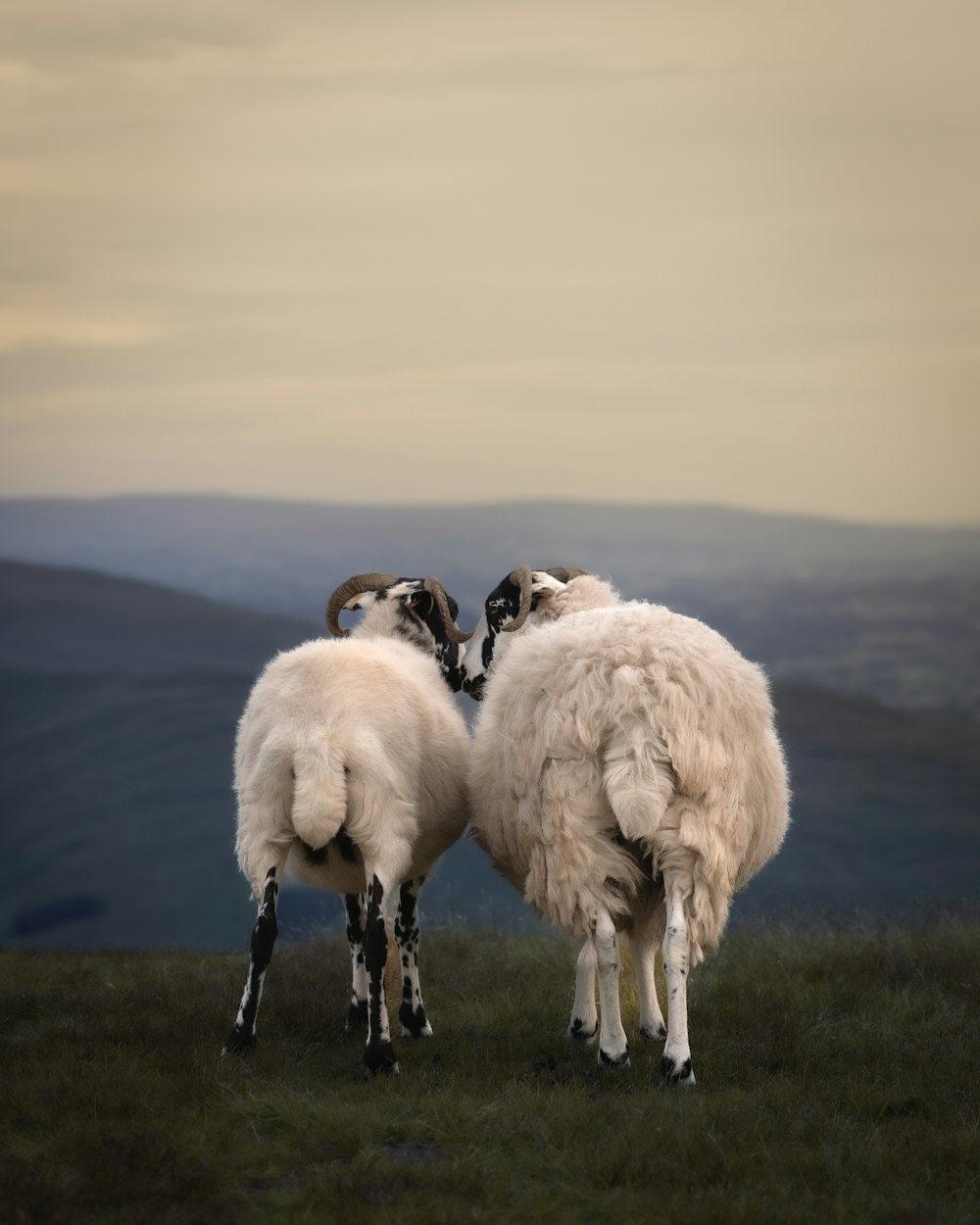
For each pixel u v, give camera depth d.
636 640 6.63
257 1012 7.01
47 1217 4.67
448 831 7.68
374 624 8.95
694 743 6.37
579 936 6.62
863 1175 5.14
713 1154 5.25
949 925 10.66
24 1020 7.56
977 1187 5.05
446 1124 5.65
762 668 7.09
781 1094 6.09
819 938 10.26
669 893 6.39
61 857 116.88
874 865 107.56
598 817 6.53
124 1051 6.67
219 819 125.81
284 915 43.69
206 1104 5.83
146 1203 4.74
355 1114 5.70
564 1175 5.13
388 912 8.23
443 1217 4.65
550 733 6.59
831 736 163.50
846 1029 7.29
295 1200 4.86
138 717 161.00
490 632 8.96
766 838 7.05
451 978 8.88
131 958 10.02
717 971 8.88
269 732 6.77
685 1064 6.22
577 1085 6.22
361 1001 7.62
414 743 7.05
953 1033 7.23
